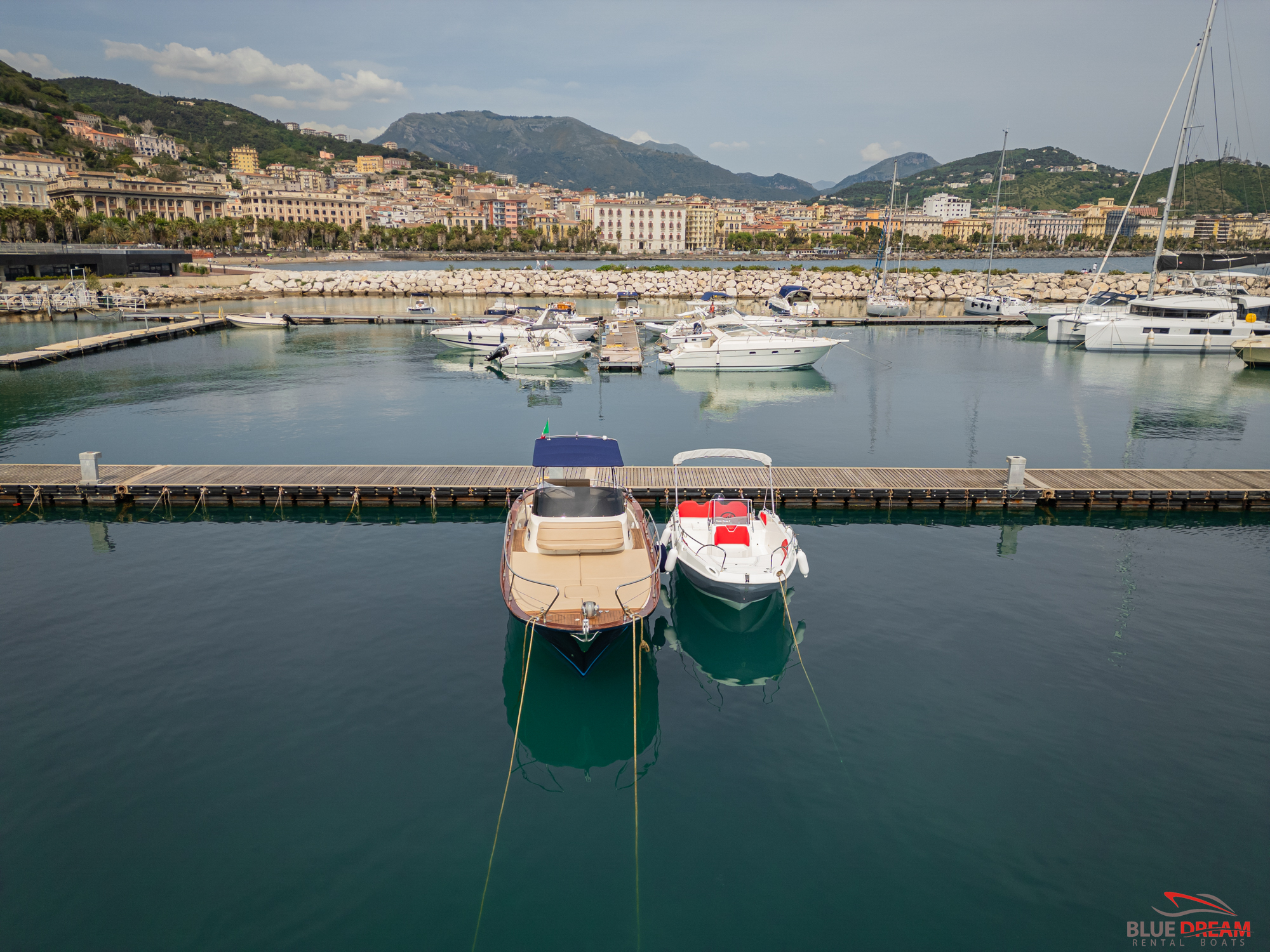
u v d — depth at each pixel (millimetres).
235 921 9477
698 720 13664
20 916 9477
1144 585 18812
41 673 14484
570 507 17875
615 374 48125
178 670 14680
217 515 23766
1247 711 13609
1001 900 9891
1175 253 55344
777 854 10625
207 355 53125
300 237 199375
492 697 14070
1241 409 37688
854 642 16047
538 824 11117
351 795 11586
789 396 41281
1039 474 26188
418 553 20500
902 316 74688
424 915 9625
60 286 79312
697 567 17219
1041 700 14000
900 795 11695
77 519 23250
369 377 46219
